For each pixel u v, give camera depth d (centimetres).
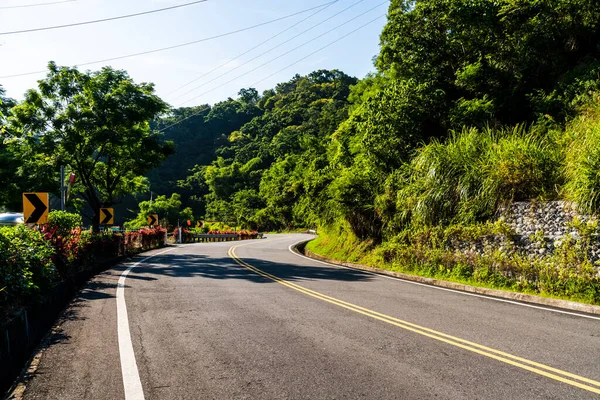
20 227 714
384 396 398
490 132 1440
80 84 2242
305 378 442
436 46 1861
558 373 459
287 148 10388
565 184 1072
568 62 1755
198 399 389
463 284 1101
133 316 714
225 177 11056
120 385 421
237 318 708
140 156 2464
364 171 1823
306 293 964
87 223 6181
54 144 2178
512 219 1126
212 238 4909
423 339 589
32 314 552
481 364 487
